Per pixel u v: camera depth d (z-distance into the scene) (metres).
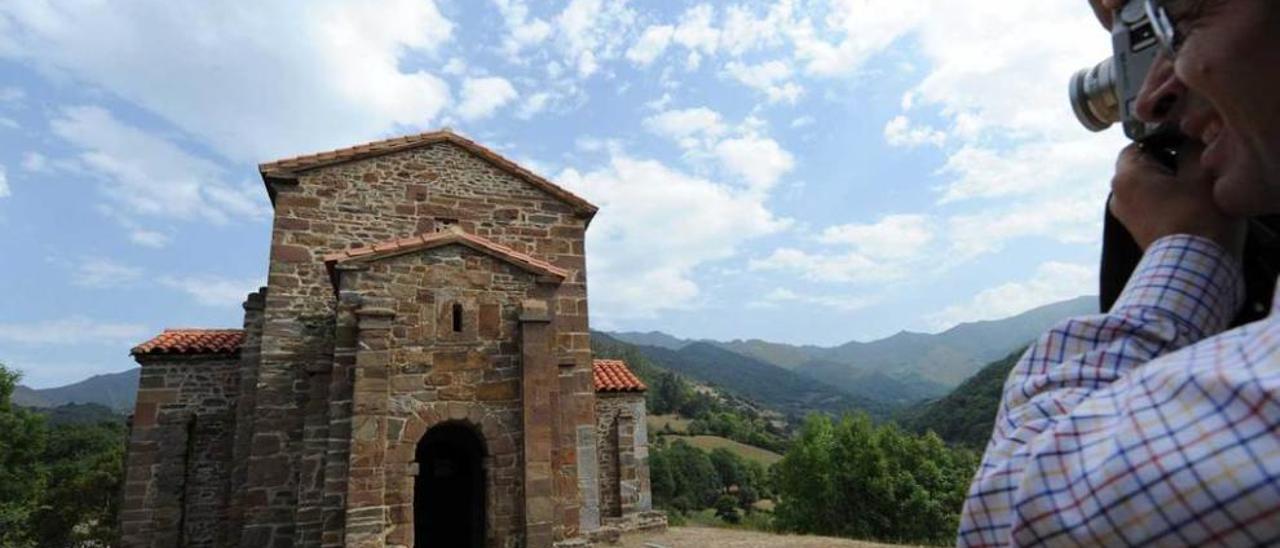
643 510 17.61
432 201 13.33
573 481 10.38
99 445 48.31
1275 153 0.72
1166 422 0.56
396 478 9.47
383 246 10.48
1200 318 0.78
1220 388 0.53
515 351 10.52
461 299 10.45
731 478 60.66
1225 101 0.71
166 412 13.46
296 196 12.60
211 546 13.05
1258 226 0.93
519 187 13.94
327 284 12.37
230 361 14.00
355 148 12.98
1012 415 0.78
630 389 18.34
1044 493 0.62
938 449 34.44
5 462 28.36
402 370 9.88
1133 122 0.89
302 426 11.62
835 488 32.94
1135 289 0.85
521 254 12.28
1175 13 0.79
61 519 32.66
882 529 31.92
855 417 36.03
